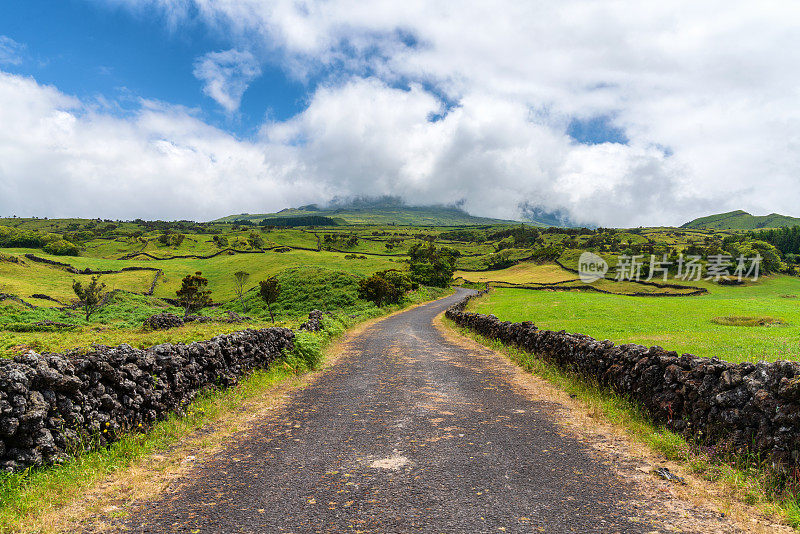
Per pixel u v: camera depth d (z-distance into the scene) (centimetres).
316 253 16175
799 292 8731
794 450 479
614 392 897
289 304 7131
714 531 404
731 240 17000
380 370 1348
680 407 682
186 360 865
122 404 669
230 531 404
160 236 18700
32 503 450
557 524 412
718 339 1978
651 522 419
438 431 723
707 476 526
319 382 1180
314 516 431
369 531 399
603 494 481
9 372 505
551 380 1145
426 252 12500
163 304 7369
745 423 554
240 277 8962
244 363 1148
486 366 1413
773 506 444
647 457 601
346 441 676
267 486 508
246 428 755
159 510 451
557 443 661
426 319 3844
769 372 536
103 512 447
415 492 485
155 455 616
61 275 9375
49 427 542
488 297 7119
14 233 17512
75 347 2030
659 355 772
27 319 4356
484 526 407
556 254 15275
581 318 3575
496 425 758
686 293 9162
